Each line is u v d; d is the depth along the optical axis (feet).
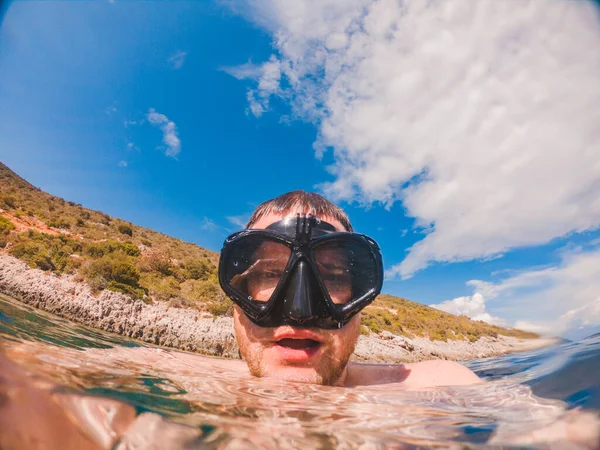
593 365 0.92
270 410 0.62
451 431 0.54
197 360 1.55
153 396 0.61
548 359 1.52
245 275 1.04
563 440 0.45
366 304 0.99
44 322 2.58
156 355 1.51
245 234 1.05
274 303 0.95
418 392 0.95
